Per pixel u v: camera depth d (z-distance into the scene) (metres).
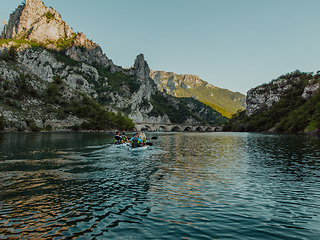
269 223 7.19
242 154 24.84
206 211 8.18
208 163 18.55
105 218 7.46
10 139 49.03
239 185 11.70
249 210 8.31
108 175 13.77
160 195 9.98
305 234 6.43
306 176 13.77
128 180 12.58
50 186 11.23
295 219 7.52
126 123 154.12
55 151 25.59
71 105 139.25
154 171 15.09
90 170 15.20
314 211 8.22
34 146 31.91
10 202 8.93
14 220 7.26
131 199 9.40
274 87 179.00
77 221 7.21
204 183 12.05
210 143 43.00
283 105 149.12
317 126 75.56
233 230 6.68
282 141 46.22
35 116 108.50
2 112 92.44
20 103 110.00
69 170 15.10
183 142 46.03
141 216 7.66
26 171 14.68
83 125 120.06
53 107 125.81
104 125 133.25
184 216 7.72
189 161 19.56
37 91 130.25
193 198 9.60
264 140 50.97
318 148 30.56
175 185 11.62
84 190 10.62
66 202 8.96
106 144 35.38
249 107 197.75
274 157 22.34
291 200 9.43
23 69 137.88
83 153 23.89
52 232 6.45
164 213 7.96
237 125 177.62
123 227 6.81
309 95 130.62
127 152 25.08
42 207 8.40
